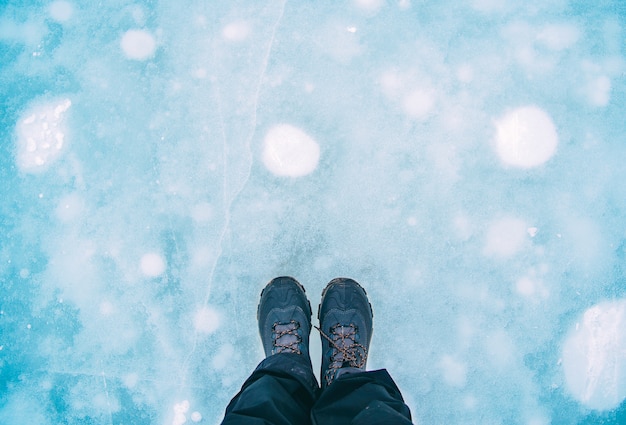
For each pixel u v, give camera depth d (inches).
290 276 57.8
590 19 61.3
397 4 61.6
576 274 57.2
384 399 41.9
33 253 58.1
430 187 58.6
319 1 61.6
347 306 55.0
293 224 58.3
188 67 60.9
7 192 59.1
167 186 58.9
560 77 60.5
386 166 58.9
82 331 57.0
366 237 58.1
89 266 57.9
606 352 55.7
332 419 41.7
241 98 60.3
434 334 56.9
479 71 60.6
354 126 59.6
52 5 62.1
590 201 58.3
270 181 58.9
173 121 60.0
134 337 56.9
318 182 58.8
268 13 61.6
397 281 57.7
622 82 60.6
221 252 58.1
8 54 61.1
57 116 60.0
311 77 60.6
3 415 55.1
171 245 58.1
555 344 56.2
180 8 61.7
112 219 58.5
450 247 57.9
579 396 55.1
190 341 56.9
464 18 61.4
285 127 59.6
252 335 57.4
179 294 57.6
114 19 61.7
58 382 56.1
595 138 59.4
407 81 60.4
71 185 59.0
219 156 59.2
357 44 61.1
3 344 56.8
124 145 59.6
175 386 56.2
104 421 55.4
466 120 59.6
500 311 57.0
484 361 56.2
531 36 61.2
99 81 60.7
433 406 55.6
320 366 57.2
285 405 43.3
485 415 55.4
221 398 56.1
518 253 57.6
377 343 56.9
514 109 59.7
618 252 57.6
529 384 55.6
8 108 60.4
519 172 58.7
